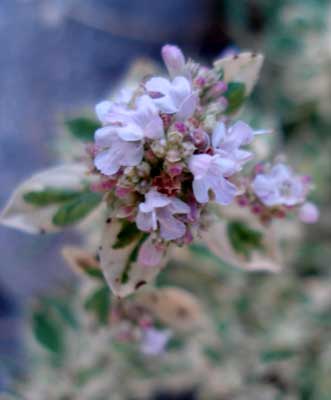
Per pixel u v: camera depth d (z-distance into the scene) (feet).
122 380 0.64
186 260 0.63
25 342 0.75
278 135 0.75
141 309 0.48
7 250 0.85
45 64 0.87
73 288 0.78
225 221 0.46
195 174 0.36
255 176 0.43
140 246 0.40
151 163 0.37
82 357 0.62
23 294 0.85
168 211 0.37
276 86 0.82
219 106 0.40
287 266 0.71
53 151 0.65
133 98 0.38
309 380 0.69
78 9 0.87
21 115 0.86
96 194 0.44
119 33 0.89
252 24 0.92
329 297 0.71
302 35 0.79
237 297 0.70
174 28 0.90
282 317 0.70
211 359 0.66
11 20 0.88
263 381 0.70
